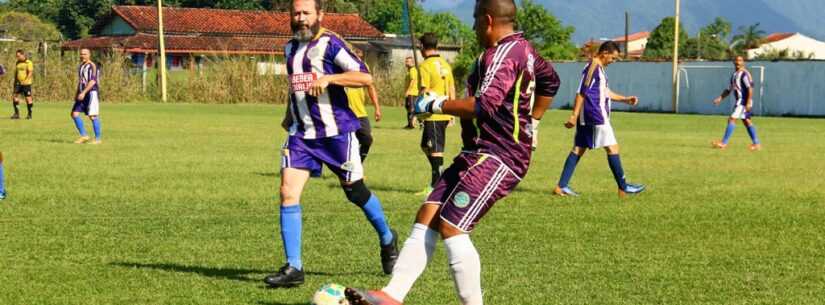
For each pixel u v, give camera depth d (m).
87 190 14.84
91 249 10.05
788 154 23.66
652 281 8.80
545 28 101.56
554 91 6.96
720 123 40.91
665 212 13.16
